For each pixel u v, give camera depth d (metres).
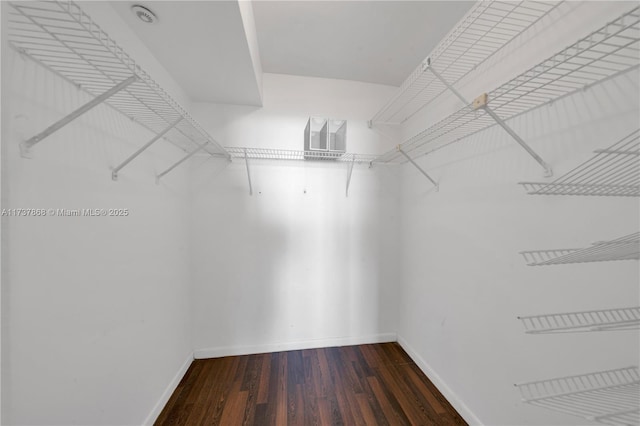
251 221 1.93
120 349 1.03
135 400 1.14
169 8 0.96
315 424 1.31
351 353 1.97
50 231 0.71
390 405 1.44
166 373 1.44
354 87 2.05
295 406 1.42
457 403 1.40
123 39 1.02
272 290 1.98
